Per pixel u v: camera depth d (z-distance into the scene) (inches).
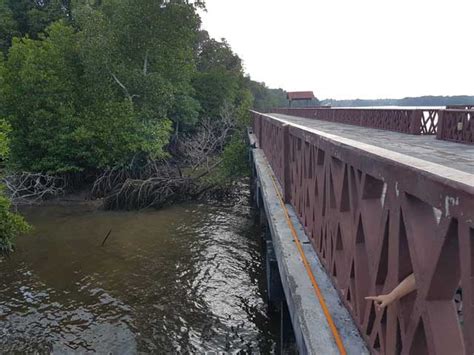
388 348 94.3
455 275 66.5
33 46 781.9
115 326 325.7
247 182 935.7
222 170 817.5
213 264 455.8
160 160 927.0
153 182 727.7
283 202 291.7
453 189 59.6
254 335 316.8
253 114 1011.9
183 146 1147.9
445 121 441.7
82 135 720.3
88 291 385.7
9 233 361.7
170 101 879.1
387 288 91.5
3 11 1097.4
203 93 1429.6
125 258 471.2
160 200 718.5
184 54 927.7
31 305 358.3
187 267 446.3
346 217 133.3
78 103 778.8
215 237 551.2
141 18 794.2
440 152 338.0
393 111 566.6
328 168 151.3
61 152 746.8
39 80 727.7
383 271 99.6
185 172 953.5
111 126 761.6
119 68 794.8
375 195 108.3
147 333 317.1
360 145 116.9
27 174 709.9
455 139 419.5
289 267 176.1
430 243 73.4
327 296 146.9
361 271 117.5
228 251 497.4
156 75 834.8
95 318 337.7
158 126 840.3
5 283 401.4
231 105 1389.0
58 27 836.0
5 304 359.3
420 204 77.8
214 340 309.6
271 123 434.6
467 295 56.3
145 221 630.5
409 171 75.9
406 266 83.5
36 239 534.0
